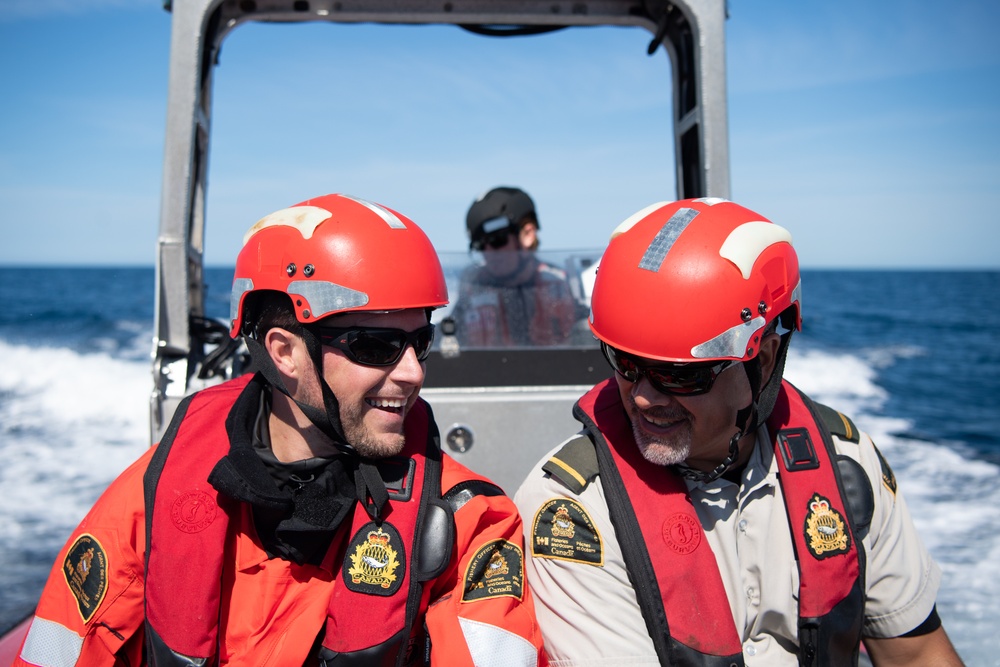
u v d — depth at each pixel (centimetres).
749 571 174
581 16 285
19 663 160
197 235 263
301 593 158
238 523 161
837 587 167
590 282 270
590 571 169
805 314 3250
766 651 173
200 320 250
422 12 277
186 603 153
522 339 266
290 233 160
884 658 186
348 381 155
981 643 390
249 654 155
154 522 157
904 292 4672
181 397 234
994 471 893
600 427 177
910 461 962
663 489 170
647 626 164
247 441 160
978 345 2375
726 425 167
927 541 613
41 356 1634
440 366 254
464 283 266
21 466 891
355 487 162
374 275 153
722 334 157
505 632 157
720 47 263
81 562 161
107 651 160
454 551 162
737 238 161
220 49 279
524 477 240
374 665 151
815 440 177
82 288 3803
